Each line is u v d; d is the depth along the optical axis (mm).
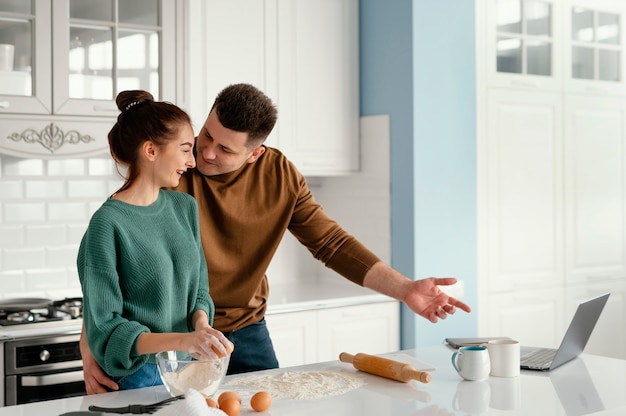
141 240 2041
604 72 4867
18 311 3393
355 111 4395
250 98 2361
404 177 4191
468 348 2203
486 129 4391
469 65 4320
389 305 4188
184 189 2531
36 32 3273
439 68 4219
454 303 2412
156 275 2049
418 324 4172
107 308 1975
